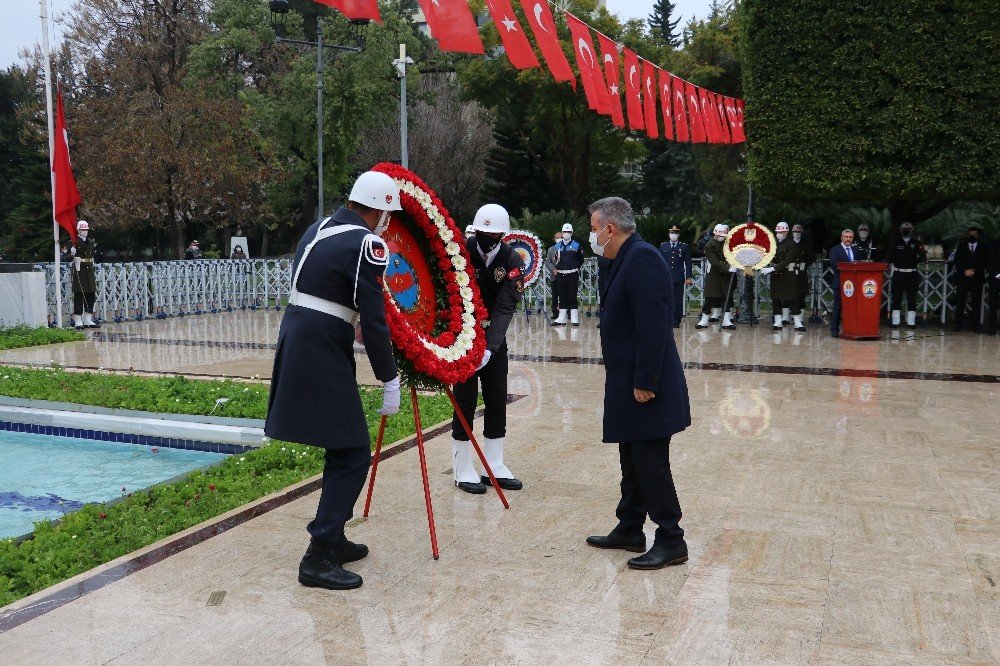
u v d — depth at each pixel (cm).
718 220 3259
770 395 911
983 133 1368
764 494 559
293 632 362
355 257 401
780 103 1462
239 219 3250
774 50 1457
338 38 3262
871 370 1084
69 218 1570
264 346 1373
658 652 343
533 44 2280
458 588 409
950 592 403
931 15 1365
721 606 387
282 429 403
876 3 1388
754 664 334
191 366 1136
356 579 410
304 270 408
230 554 454
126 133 2781
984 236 1703
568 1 2812
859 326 1405
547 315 1728
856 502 542
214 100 2956
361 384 962
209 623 370
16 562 440
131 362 1182
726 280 1574
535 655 341
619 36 2822
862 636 357
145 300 1886
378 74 3272
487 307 569
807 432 738
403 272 493
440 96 4088
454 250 513
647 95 1009
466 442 568
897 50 1387
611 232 438
